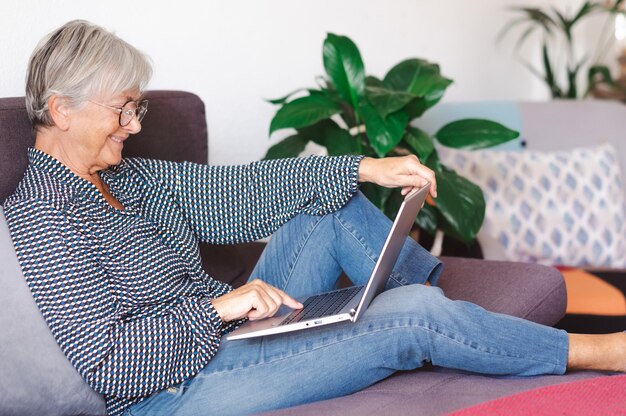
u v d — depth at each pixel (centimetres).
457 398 136
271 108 267
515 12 379
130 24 217
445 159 281
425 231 250
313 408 134
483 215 226
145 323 137
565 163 283
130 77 145
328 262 170
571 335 150
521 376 146
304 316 142
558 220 276
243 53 254
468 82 357
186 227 171
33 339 129
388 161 168
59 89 141
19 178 152
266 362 141
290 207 174
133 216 156
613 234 279
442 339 140
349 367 141
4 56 186
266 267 176
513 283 196
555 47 410
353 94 224
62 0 198
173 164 173
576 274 257
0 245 133
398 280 169
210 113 246
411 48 322
